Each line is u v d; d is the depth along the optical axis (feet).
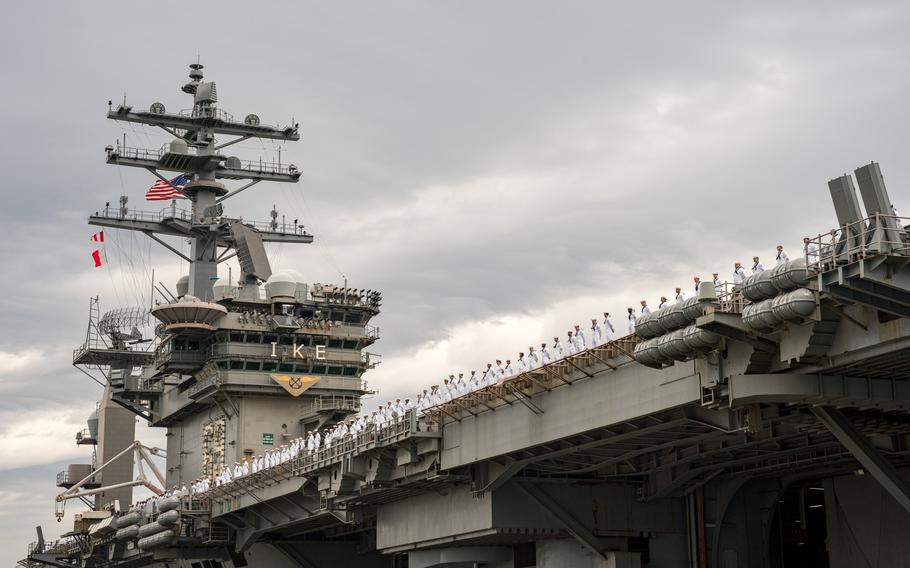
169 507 271.08
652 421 144.56
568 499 181.27
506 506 180.34
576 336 149.38
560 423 154.40
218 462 289.53
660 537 184.03
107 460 382.01
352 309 295.28
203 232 307.58
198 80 307.58
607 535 181.16
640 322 129.59
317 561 281.74
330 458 210.59
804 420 137.28
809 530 203.21
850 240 108.06
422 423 186.29
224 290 290.76
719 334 120.26
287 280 287.48
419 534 206.08
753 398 122.62
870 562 175.73
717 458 169.78
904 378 125.80
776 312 113.19
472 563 206.59
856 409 135.23
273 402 287.07
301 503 241.35
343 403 280.92
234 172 313.12
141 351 359.46
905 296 108.06
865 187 109.50
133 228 309.01
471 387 171.63
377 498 213.66
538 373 156.46
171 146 303.89
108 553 342.03
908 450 152.15
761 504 186.19
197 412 311.06
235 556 283.38
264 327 284.82
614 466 178.60
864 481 177.58
